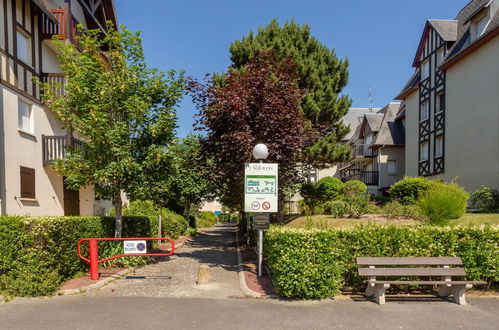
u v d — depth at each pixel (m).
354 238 6.28
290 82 9.37
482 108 15.97
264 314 5.14
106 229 9.09
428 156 20.84
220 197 17.97
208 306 5.52
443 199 9.44
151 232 13.04
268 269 8.20
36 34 12.53
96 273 7.10
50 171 12.92
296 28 15.54
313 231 6.12
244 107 8.17
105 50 17.47
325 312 5.23
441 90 19.55
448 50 19.17
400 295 6.07
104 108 8.66
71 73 8.77
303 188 16.44
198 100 9.30
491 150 15.30
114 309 5.34
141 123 8.93
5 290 5.97
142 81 9.26
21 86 11.45
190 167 11.59
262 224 7.54
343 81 16.12
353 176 28.81
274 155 8.71
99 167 8.66
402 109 26.34
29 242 6.14
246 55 15.31
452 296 5.97
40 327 4.60
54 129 13.53
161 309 5.36
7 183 10.40
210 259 10.24
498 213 12.86
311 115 13.84
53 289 6.13
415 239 6.23
